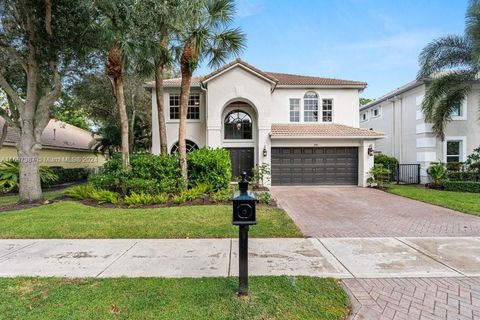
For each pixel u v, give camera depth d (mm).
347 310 3639
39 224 7609
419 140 18391
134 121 25188
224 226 7438
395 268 4945
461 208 10102
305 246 6152
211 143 17375
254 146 18812
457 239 6680
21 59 11305
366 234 7133
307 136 17000
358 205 11234
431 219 8742
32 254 5633
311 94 19875
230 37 11812
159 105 13242
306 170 17750
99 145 24906
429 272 4773
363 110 26906
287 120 19766
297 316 3432
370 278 4551
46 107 11711
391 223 8273
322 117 19875
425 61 16234
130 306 3590
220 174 12469
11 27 11148
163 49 11969
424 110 16219
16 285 4211
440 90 15508
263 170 16016
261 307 3568
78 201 11164
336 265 5066
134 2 10109
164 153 13195
